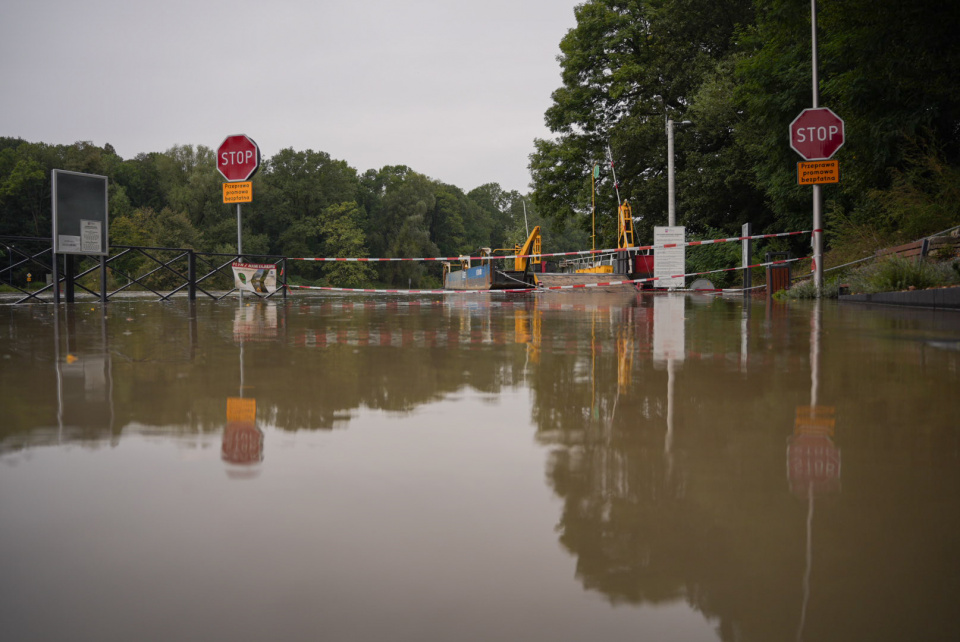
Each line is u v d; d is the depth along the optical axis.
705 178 30.05
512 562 1.12
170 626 0.92
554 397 2.85
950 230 12.64
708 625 0.92
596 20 38.09
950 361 4.01
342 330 6.91
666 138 33.94
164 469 1.68
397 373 3.62
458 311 11.27
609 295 20.86
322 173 112.56
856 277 14.53
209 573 1.08
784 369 3.70
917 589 1.03
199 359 4.29
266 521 1.31
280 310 11.91
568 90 41.09
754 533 1.25
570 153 40.53
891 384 3.15
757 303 13.51
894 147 17.38
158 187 96.12
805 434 2.11
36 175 72.94
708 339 5.59
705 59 32.72
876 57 16.95
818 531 1.26
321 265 107.12
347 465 1.73
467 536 1.24
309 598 1.00
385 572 1.08
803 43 20.25
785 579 1.06
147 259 66.00
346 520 1.32
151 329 7.07
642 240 35.53
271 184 109.00
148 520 1.31
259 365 3.96
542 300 17.06
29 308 12.66
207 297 20.45
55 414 2.43
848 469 1.69
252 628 0.91
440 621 0.93
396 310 11.70
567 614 0.95
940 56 16.27
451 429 2.20
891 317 8.34
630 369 3.75
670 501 1.44
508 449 1.92
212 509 1.38
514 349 4.91
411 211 120.75
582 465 1.74
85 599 0.99
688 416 2.41
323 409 2.57
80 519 1.32
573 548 1.18
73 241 13.32
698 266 29.36
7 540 1.21
